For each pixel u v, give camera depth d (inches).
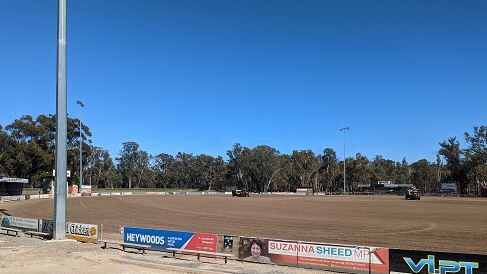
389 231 1015.6
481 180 5349.4
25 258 669.9
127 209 1808.6
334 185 7249.0
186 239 693.9
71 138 4404.5
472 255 483.2
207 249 672.4
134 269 591.2
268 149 6904.5
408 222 1242.6
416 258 514.3
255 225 1141.1
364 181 7140.8
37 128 4256.9
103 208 1877.5
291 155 7337.6
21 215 1523.1
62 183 908.6
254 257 633.0
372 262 541.3
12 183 3272.6
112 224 1179.9
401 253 523.2
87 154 4434.1
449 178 6717.5
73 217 1411.2
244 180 6973.4
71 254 703.1
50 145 4296.3
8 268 597.3
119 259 652.1
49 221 953.5
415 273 514.0
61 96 922.1
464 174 5452.8
